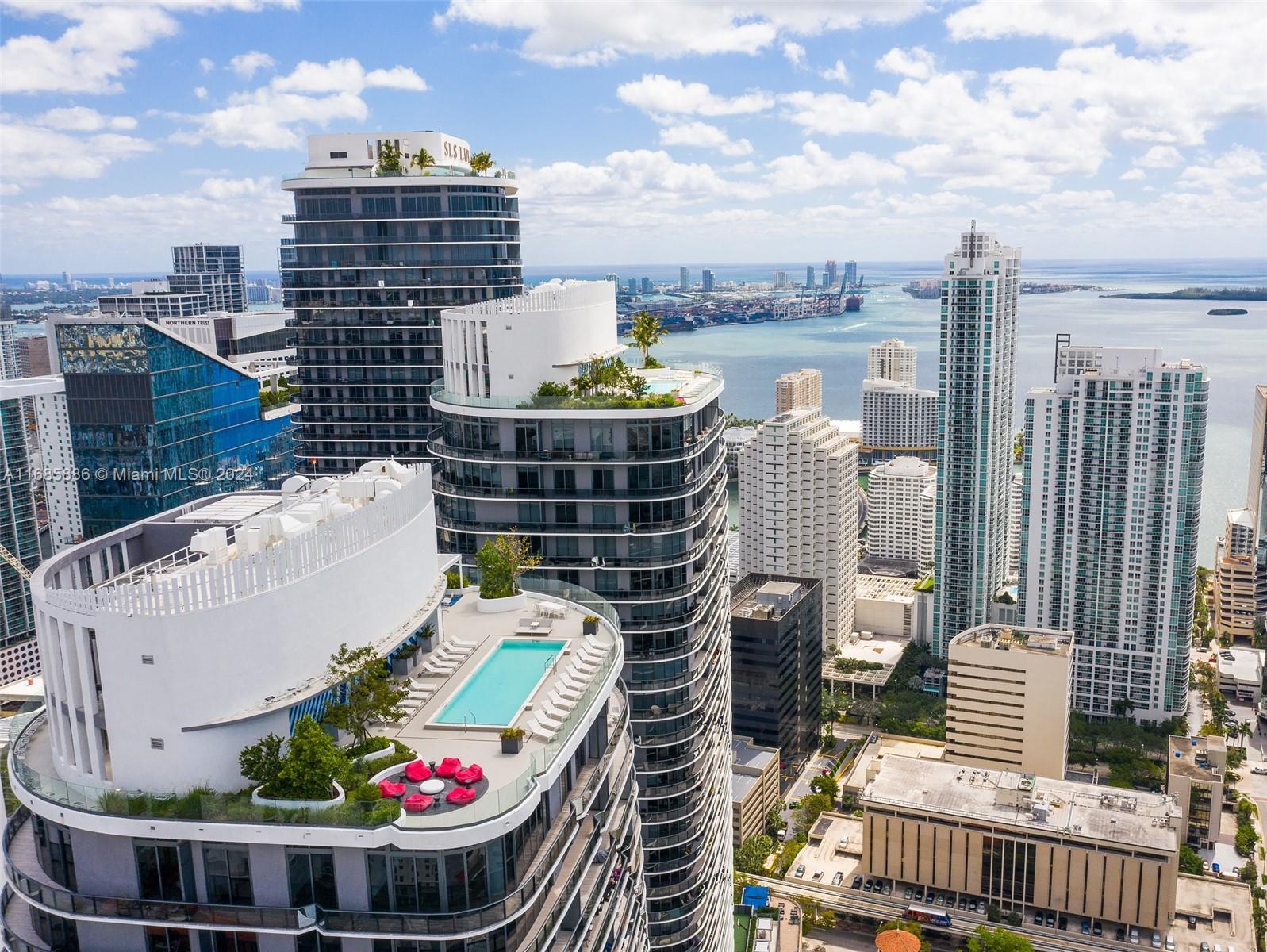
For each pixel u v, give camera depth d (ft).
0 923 204.33
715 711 451.53
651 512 394.73
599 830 225.35
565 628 282.77
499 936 189.06
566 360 417.08
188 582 195.42
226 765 198.08
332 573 219.20
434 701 238.68
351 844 182.19
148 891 191.31
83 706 204.74
